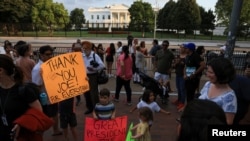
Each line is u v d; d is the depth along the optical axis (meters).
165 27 66.81
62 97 5.19
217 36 59.56
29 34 54.94
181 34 62.44
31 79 5.67
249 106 3.50
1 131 3.48
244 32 52.94
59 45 34.72
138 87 11.30
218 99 3.09
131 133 5.77
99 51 13.41
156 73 9.17
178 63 8.31
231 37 6.95
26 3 59.84
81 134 6.62
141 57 11.92
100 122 4.98
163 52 9.08
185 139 1.71
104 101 5.41
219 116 1.72
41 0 60.47
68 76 5.20
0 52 9.18
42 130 3.47
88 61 7.49
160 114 8.09
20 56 5.69
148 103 6.23
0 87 3.42
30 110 3.45
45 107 5.18
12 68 3.34
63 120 5.77
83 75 5.30
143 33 54.97
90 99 7.94
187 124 1.72
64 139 6.28
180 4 61.41
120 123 5.04
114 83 12.12
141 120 5.06
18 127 3.33
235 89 3.48
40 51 5.31
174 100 9.58
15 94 3.38
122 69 8.68
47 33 58.19
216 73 3.03
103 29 70.75
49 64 5.05
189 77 7.36
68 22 68.00
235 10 6.80
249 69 5.16
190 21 60.59
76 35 55.06
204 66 7.38
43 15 60.09
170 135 6.61
